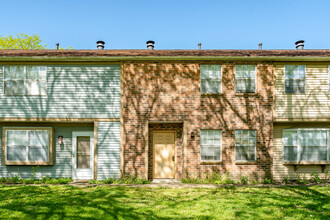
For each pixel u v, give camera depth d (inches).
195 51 484.7
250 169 421.1
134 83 425.1
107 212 248.4
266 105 428.1
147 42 573.3
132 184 393.1
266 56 421.1
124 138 418.3
